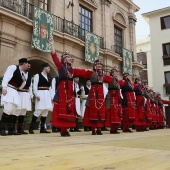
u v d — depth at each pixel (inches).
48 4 487.8
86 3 582.2
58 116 158.2
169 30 931.3
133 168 49.8
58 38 476.7
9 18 382.0
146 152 75.9
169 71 914.7
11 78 188.9
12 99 185.0
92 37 556.7
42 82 233.5
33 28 418.6
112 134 194.1
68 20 520.4
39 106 226.1
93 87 191.3
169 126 473.1
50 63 454.0
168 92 905.5
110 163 55.5
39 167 50.4
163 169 49.1
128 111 240.1
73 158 62.5
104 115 190.1
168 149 84.2
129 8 751.1
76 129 289.4
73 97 165.3
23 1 422.3
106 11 639.8
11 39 386.0
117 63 657.0
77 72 179.8
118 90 217.0
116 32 692.1
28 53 417.4
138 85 271.9
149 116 287.3
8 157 63.9
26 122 310.8
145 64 1144.8
